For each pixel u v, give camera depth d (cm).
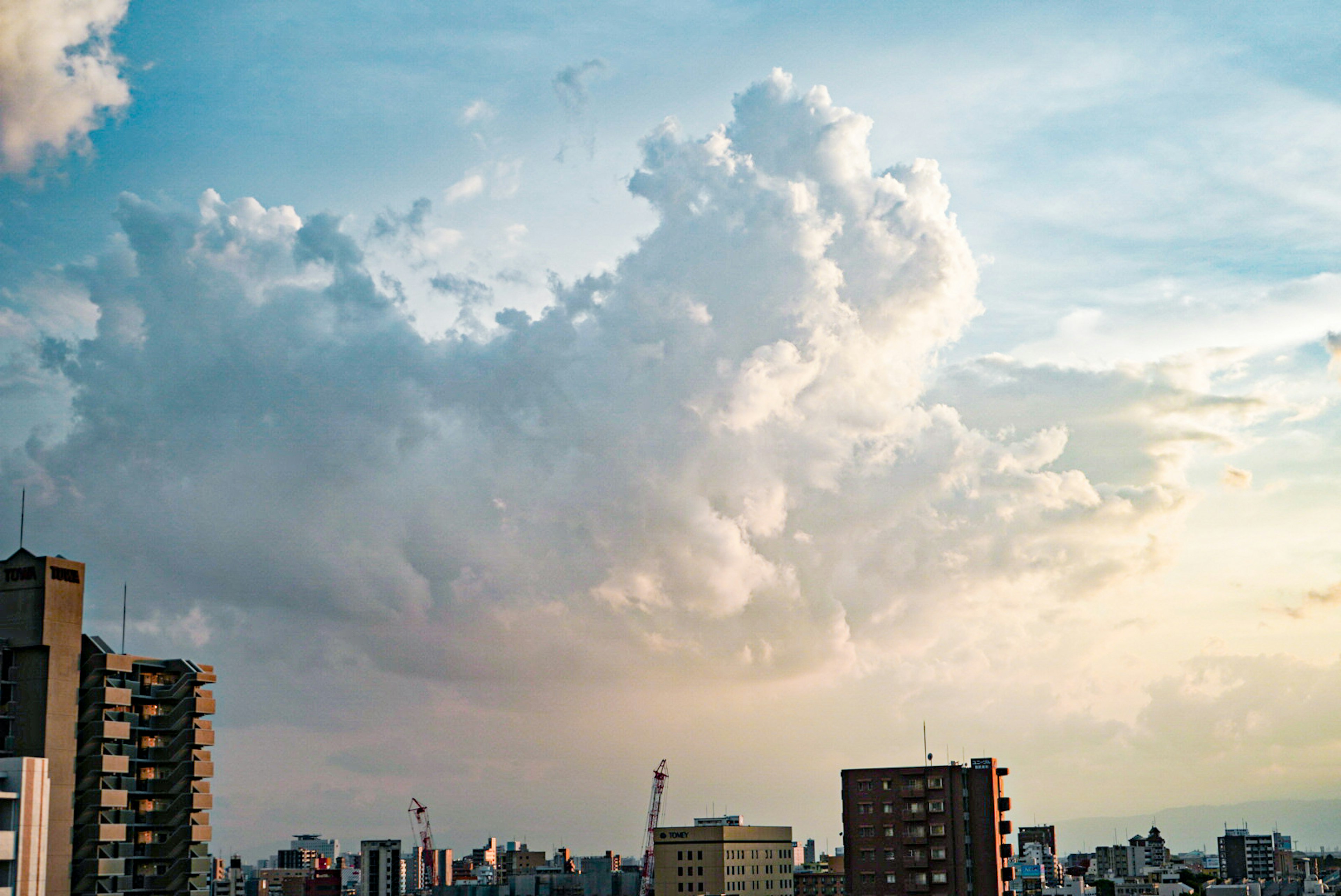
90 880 19262
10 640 19762
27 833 17312
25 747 19438
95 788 19825
